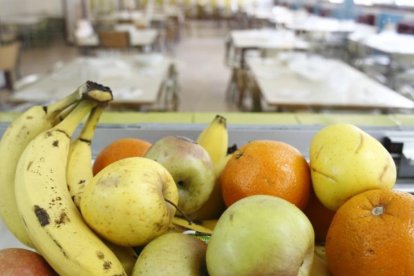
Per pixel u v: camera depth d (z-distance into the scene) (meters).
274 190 0.35
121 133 0.54
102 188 0.30
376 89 1.83
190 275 0.29
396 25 3.88
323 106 1.62
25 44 5.12
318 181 0.35
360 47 3.20
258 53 3.24
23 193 0.32
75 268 0.29
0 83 2.75
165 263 0.30
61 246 0.29
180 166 0.36
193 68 4.20
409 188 0.48
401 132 0.53
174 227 0.35
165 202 0.31
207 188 0.37
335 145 0.34
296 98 1.68
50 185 0.32
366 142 0.34
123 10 6.68
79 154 0.36
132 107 1.63
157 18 5.38
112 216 0.30
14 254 0.31
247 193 0.35
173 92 2.37
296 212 0.29
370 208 0.30
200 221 0.41
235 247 0.27
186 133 0.55
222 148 0.43
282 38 3.65
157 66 2.22
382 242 0.28
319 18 5.21
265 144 0.37
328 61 2.43
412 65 2.77
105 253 0.30
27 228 0.31
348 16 5.08
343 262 0.30
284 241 0.26
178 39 6.00
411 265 0.28
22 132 0.37
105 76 1.95
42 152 0.34
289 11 6.29
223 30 7.40
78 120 0.37
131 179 0.30
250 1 7.85
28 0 5.84
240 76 2.61
